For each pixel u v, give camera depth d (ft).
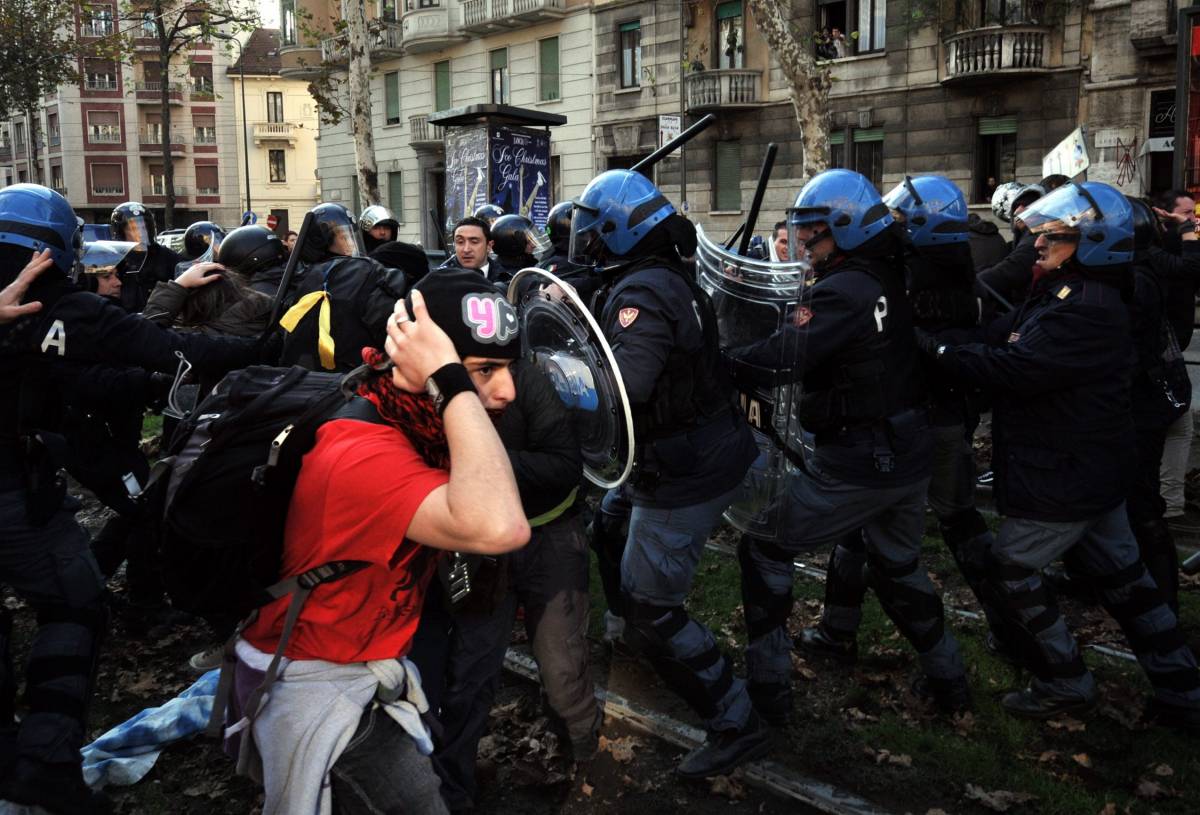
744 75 80.33
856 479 10.96
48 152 208.44
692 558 10.56
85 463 14.39
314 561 6.05
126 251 19.48
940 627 12.19
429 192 111.86
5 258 9.77
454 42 104.12
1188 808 10.32
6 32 111.55
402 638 6.61
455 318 5.98
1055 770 11.15
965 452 13.46
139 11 100.37
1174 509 18.53
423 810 6.61
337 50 110.63
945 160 71.15
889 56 73.15
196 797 10.87
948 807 10.57
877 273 11.02
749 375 11.11
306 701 6.31
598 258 10.93
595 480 10.62
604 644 14.47
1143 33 59.82
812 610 15.64
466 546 5.60
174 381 13.09
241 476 5.90
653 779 11.21
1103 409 11.22
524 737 12.06
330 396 6.13
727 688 10.87
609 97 91.35
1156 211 18.49
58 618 10.12
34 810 9.31
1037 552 11.52
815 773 11.25
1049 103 65.67
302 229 13.07
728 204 84.64
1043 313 11.18
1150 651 11.85
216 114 206.69
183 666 14.01
